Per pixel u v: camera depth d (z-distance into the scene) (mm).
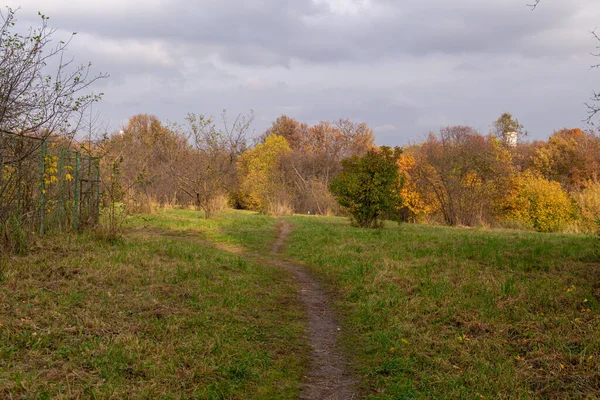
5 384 3863
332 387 5008
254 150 49281
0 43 7621
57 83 8484
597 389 4543
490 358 5402
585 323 6121
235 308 7094
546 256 10477
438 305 7426
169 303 6785
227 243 15297
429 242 13938
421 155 40000
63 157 10578
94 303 6172
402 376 5109
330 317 7688
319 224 23516
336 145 62250
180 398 4137
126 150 23547
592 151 42719
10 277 6746
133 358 4727
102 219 12125
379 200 20656
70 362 4461
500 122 49594
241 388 4676
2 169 8219
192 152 25484
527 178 35969
